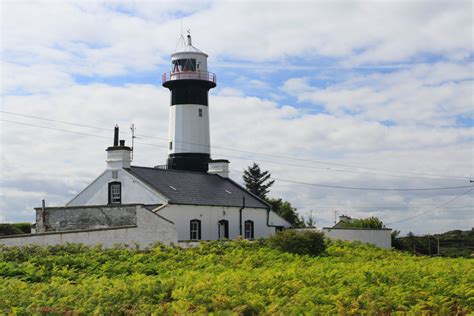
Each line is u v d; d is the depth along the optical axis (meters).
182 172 57.03
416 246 67.19
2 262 27.41
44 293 20.89
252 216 57.84
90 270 28.41
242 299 19.92
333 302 20.31
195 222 50.62
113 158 51.34
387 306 20.48
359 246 46.47
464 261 34.62
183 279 23.70
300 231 44.88
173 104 67.56
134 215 41.22
